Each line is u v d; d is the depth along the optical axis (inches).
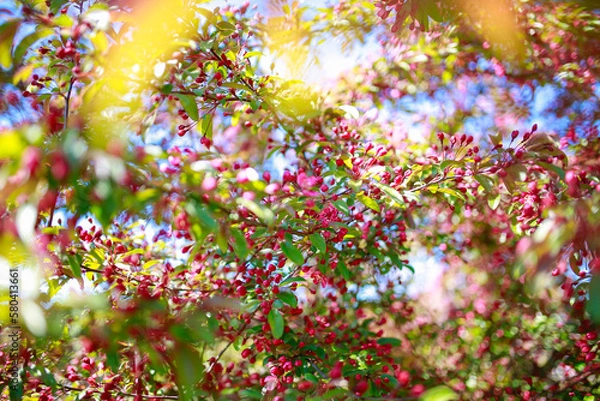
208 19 45.8
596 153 50.9
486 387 64.1
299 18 62.6
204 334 36.7
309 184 44.1
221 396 45.9
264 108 50.6
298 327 53.1
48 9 42.4
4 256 33.7
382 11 51.3
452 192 47.8
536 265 35.8
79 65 41.0
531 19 57.1
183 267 46.2
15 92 46.2
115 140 33.2
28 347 40.3
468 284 76.6
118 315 36.1
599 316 33.2
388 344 52.9
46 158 32.9
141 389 45.2
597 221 35.4
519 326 66.6
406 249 58.0
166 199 36.1
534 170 46.2
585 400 55.9
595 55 59.4
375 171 45.9
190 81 47.3
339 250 50.9
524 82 64.5
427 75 67.7
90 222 44.9
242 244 38.6
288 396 43.3
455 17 58.4
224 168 39.8
